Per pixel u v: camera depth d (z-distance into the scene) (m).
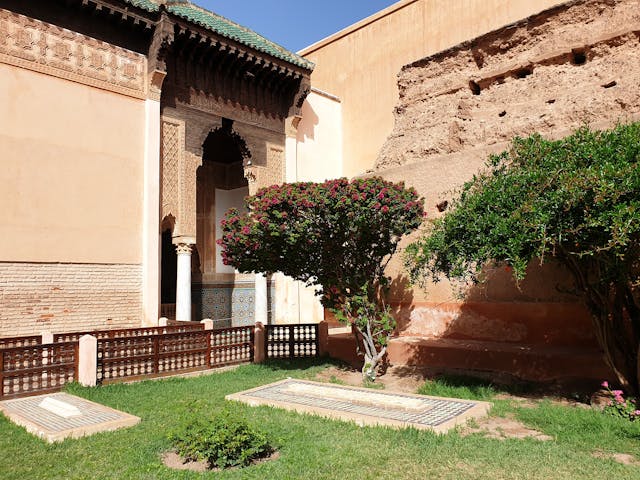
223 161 17.17
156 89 11.73
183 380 7.90
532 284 8.02
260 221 7.33
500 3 14.40
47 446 4.64
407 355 8.57
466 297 8.82
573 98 8.60
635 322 5.88
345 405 5.89
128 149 11.21
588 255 5.57
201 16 13.70
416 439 4.64
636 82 7.88
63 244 10.05
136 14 11.20
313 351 10.02
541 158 5.80
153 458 4.32
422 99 11.17
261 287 14.09
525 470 3.91
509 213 5.46
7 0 9.70
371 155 16.88
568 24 9.28
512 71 9.81
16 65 9.70
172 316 15.88
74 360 7.33
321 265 8.11
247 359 9.53
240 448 4.26
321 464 4.08
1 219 9.30
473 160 8.92
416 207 7.70
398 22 16.72
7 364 6.67
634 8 8.53
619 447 4.45
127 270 10.95
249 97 14.24
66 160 10.22
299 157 15.82
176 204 12.23
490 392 6.56
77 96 10.51
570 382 6.55
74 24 10.59
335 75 18.31
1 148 9.38
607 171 4.75
